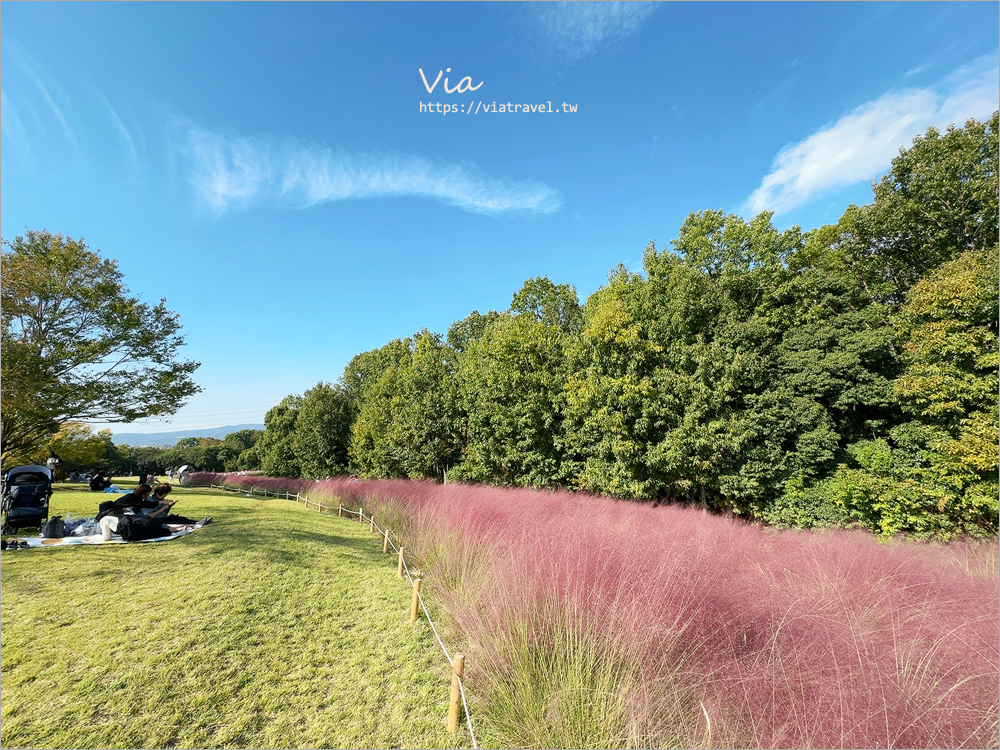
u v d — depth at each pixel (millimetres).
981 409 10820
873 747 2008
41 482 8312
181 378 14297
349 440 31203
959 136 14945
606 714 2564
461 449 19906
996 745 2061
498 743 2670
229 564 6164
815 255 18281
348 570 6375
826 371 13758
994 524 10031
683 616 3084
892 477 11391
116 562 6094
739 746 2250
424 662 3686
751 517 13133
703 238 19266
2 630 3867
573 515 7492
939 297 11000
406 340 32344
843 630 2906
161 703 2908
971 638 2854
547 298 21672
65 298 12414
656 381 13742
